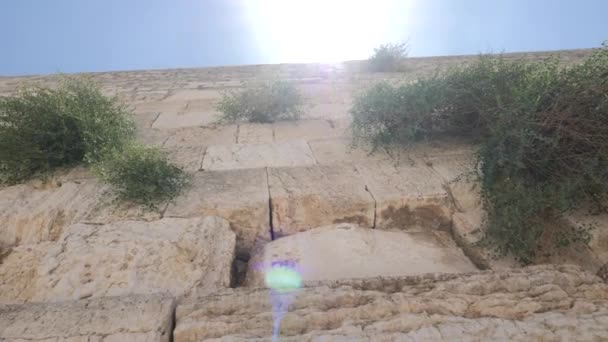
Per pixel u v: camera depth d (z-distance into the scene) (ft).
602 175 10.77
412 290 8.26
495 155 12.00
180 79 36.60
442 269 10.46
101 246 10.14
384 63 36.81
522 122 11.68
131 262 9.74
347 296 8.00
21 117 15.07
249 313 7.71
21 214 12.35
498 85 14.96
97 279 9.32
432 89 15.93
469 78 15.76
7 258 10.99
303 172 14.26
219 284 9.55
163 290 9.14
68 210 12.35
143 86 33.68
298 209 12.44
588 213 10.84
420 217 12.55
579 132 11.27
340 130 20.10
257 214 12.16
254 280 10.21
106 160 13.67
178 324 7.48
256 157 16.22
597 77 11.69
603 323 7.15
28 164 14.53
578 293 8.12
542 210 10.61
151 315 7.60
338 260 10.60
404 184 13.16
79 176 14.53
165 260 9.85
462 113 15.89
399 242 11.63
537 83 12.62
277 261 10.70
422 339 6.88
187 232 10.78
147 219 11.57
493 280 8.38
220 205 12.09
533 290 8.12
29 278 10.20
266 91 22.24
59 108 15.53
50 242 11.50
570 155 11.13
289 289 8.29
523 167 11.28
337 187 13.07
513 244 10.52
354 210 12.34
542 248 10.46
